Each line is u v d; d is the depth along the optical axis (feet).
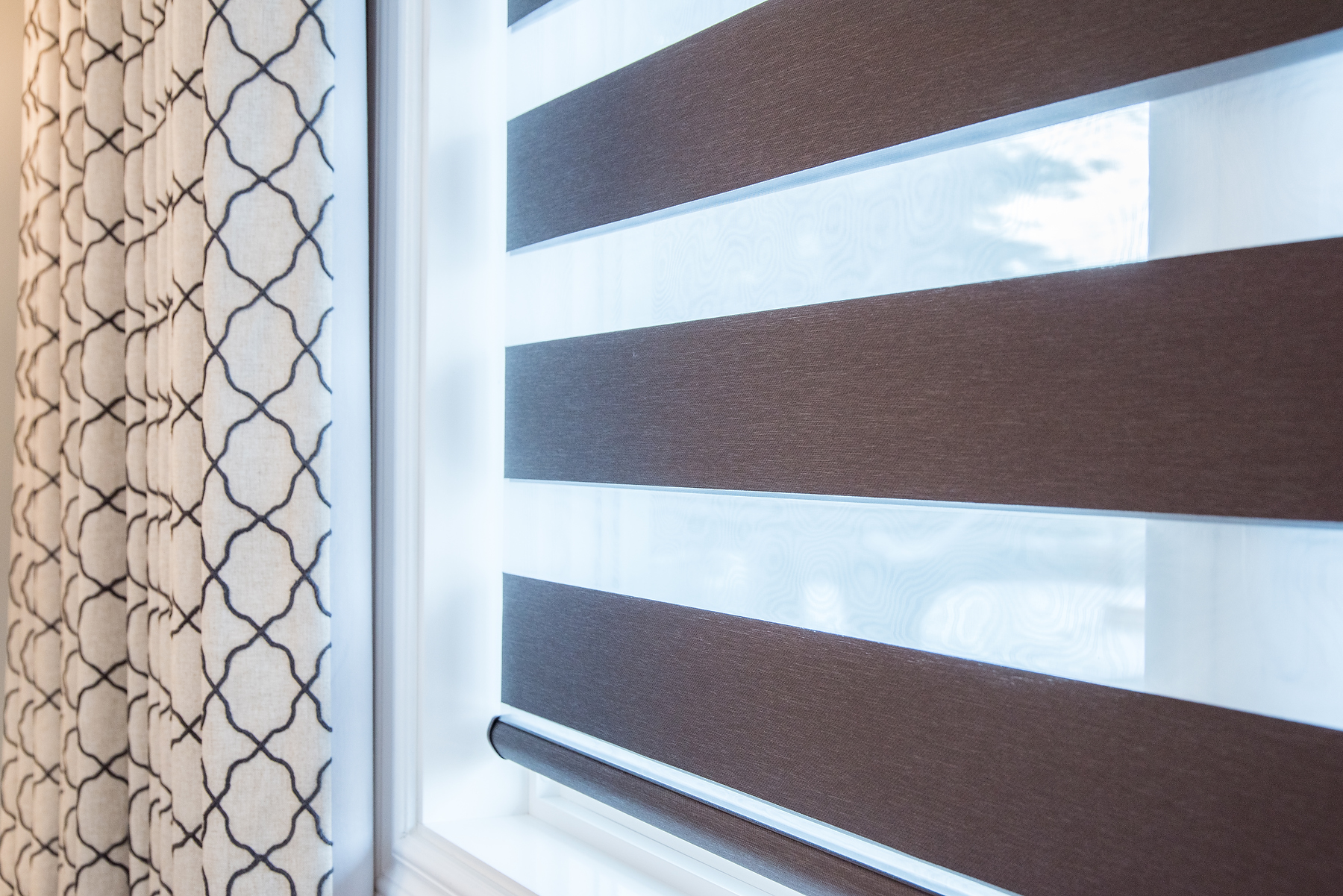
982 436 2.14
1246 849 1.71
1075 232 2.11
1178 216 1.94
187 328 3.54
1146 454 1.86
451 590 3.83
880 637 2.49
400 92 3.78
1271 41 1.71
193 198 3.55
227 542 3.33
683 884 3.22
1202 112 1.91
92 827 4.24
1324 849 1.62
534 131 3.65
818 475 2.51
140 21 4.19
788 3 2.63
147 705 4.09
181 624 3.51
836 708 2.47
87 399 4.32
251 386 3.36
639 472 3.11
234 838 3.29
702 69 2.89
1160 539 1.96
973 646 2.28
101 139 4.37
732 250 2.95
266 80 3.38
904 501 2.30
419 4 3.82
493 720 3.79
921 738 2.26
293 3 3.40
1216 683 1.87
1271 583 1.81
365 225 3.68
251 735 3.31
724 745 2.79
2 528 6.37
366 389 3.68
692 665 2.90
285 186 3.38
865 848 2.50
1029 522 2.18
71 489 4.50
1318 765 1.63
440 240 3.79
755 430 2.69
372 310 3.91
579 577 3.52
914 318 2.28
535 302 3.78
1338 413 1.61
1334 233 1.73
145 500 4.14
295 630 3.36
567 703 3.42
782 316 2.62
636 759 3.22
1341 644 1.72
